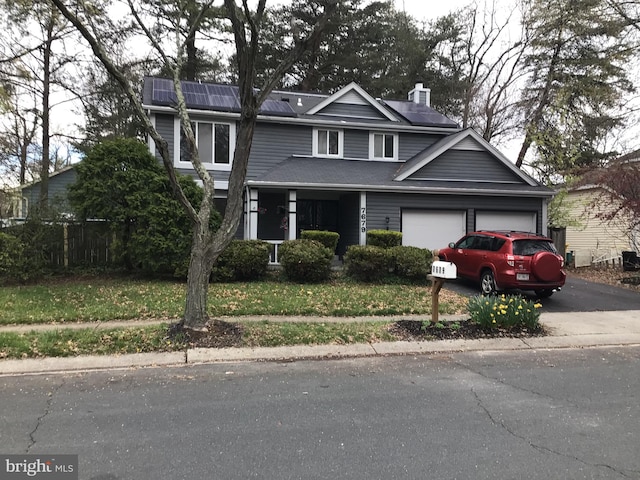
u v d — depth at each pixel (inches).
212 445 143.8
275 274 498.6
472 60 1129.4
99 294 393.1
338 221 732.7
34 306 346.3
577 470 129.8
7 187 693.3
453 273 295.7
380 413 171.9
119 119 928.9
